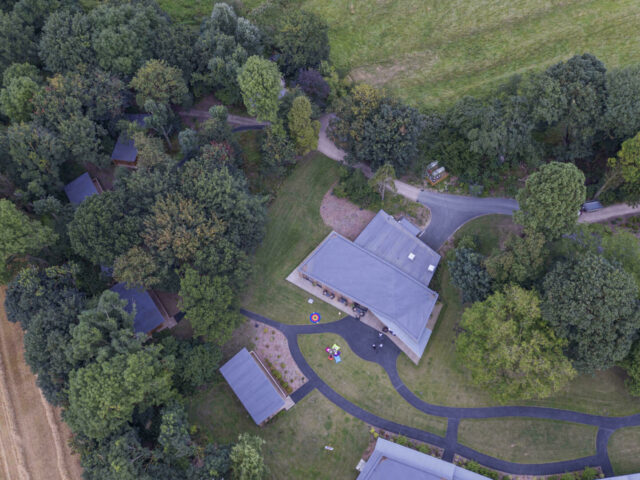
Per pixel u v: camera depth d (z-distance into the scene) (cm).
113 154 9644
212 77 10044
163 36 9906
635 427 7394
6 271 7844
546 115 8475
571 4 11869
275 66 9212
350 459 7488
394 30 12031
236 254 7969
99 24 9594
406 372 8125
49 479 7338
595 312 6456
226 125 9444
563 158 9250
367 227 9281
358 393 7994
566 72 8456
